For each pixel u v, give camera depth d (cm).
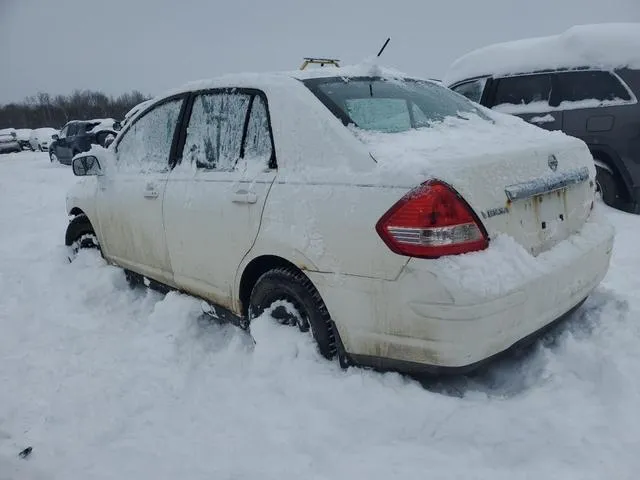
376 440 240
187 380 309
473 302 227
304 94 294
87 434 266
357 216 251
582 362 274
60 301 439
